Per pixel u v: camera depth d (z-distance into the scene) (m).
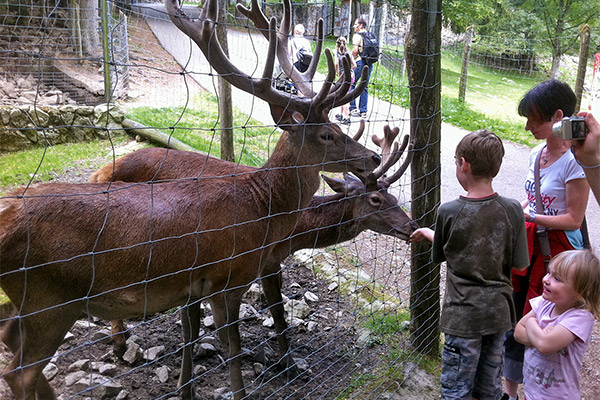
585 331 2.66
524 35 20.19
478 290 2.90
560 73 18.22
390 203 4.00
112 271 2.73
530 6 20.56
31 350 2.65
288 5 3.91
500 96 15.08
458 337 2.94
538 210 3.22
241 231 3.15
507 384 3.53
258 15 3.60
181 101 10.02
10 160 7.56
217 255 3.07
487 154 2.80
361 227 4.08
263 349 3.94
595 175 2.78
